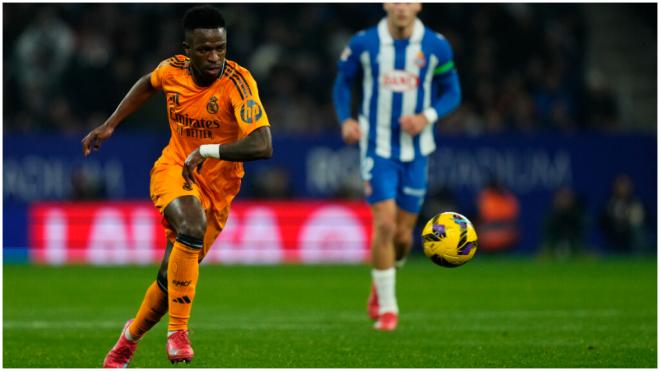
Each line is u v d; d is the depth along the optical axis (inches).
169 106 522.6
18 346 629.3
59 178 1456.7
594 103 1737.2
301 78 1699.1
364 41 732.7
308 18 1782.7
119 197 1470.2
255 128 493.0
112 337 673.6
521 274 1226.0
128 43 1706.4
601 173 1546.5
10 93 1626.5
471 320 771.4
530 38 1823.3
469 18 1823.3
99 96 1620.3
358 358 582.9
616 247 1539.1
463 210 1509.6
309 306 888.9
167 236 513.3
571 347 621.0
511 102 1696.6
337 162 1494.8
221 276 1220.5
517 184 1523.1
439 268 1321.4
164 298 505.0
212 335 683.4
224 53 498.9
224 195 530.0
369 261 1459.2
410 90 729.6
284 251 1459.2
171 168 517.3
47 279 1157.1
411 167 735.7
